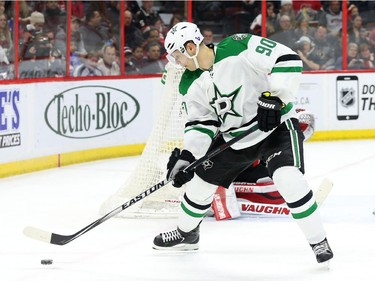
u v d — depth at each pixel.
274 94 7.28
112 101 16.11
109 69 17.16
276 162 7.57
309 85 18.52
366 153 16.59
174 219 10.27
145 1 17.53
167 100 10.67
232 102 7.57
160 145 10.53
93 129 15.78
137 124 16.69
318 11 19.12
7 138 13.80
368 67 19.52
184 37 7.40
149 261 8.23
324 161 15.51
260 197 10.27
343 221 10.05
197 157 7.84
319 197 9.62
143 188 10.41
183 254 8.49
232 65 7.42
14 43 15.11
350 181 13.20
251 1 18.77
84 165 15.33
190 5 18.23
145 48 17.70
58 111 14.95
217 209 10.13
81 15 16.48
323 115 18.67
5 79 14.41
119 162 15.74
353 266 7.95
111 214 8.02
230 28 18.78
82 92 15.48
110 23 17.03
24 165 14.27
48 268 7.98
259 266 7.98
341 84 18.78
